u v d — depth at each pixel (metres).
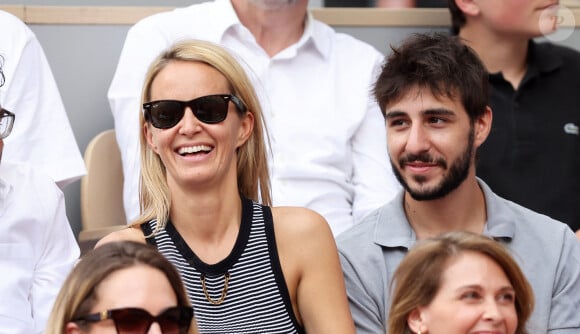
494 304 9.81
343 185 15.50
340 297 11.06
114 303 8.30
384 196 15.38
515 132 15.34
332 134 15.63
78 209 15.88
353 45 16.34
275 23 15.77
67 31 16.25
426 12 17.16
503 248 10.04
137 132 15.05
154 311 8.37
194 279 10.80
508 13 15.42
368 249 11.91
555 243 11.91
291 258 10.98
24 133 14.77
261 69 15.77
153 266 8.53
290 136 15.54
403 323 10.16
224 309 10.79
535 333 11.45
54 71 16.22
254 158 11.48
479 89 11.83
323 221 11.22
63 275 13.02
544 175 15.28
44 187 13.10
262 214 11.10
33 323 12.49
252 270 10.87
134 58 15.48
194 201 10.82
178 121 10.83
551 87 15.63
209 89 10.91
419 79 11.66
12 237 12.70
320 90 15.94
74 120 16.28
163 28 15.73
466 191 11.91
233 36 15.88
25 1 16.75
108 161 15.38
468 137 11.81
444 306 9.85
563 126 15.47
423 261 10.03
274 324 10.80
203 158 10.78
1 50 14.98
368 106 15.96
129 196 14.71
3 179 12.78
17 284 12.47
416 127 11.69
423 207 11.92
